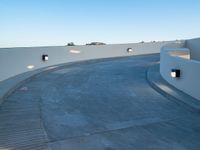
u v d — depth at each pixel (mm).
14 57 12461
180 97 7648
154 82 9828
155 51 24578
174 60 9078
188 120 6000
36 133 4875
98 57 19578
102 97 7973
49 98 7633
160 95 8414
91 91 8781
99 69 14500
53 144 4406
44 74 12508
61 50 16172
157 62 17141
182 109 6898
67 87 9375
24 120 5582
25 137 4676
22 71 12969
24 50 13117
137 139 4758
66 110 6484
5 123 5359
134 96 8203
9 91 7742
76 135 4840
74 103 7184
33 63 13812
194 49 19797
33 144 4395
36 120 5605
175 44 18812
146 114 6379
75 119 5801
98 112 6418
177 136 4980
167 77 9930
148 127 5445
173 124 5691
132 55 22516
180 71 8531
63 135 4816
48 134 4844
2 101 6871
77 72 13344
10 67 12180
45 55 14352
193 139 4855
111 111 6543
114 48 21031
